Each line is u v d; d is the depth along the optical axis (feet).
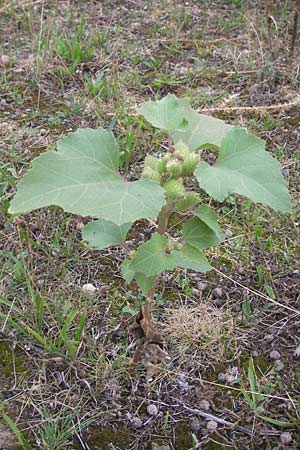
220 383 2.43
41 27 4.43
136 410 2.32
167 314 2.66
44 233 3.05
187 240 1.96
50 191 1.72
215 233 1.90
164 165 1.87
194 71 4.31
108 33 4.77
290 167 3.48
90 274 2.86
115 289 2.78
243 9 5.00
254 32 4.65
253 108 3.92
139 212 1.63
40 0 5.18
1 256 2.89
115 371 2.41
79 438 2.23
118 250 2.99
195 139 2.05
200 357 2.51
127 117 3.63
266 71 4.22
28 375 2.43
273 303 2.72
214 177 1.76
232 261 2.93
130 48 4.56
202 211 1.92
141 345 2.35
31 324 2.58
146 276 1.96
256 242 3.03
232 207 3.25
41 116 3.86
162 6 5.11
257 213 3.10
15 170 3.32
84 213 1.64
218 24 4.89
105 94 4.02
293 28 4.50
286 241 3.04
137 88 4.13
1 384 2.40
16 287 2.72
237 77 4.27
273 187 1.78
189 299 2.73
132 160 3.52
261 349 2.55
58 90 4.12
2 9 5.01
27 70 4.26
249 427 2.27
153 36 4.73
